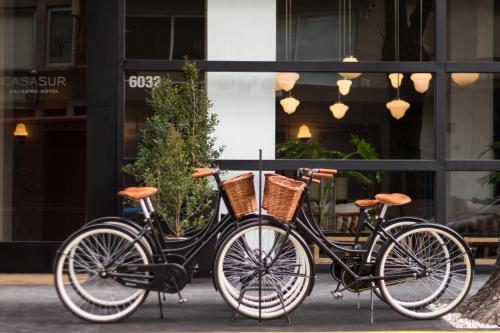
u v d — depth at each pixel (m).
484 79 8.33
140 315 5.99
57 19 8.13
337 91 8.27
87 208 7.93
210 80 8.24
